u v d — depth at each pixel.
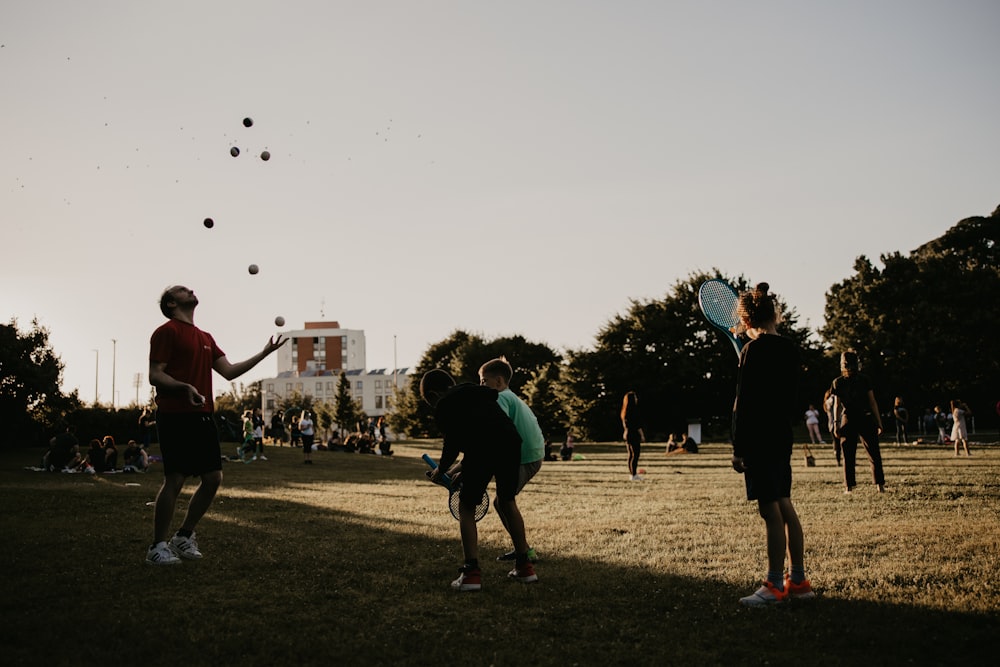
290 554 6.61
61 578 5.49
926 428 49.66
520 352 82.38
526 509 10.62
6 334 45.03
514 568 6.07
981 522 7.77
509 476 5.70
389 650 4.07
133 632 4.27
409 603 5.03
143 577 5.57
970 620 4.44
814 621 4.52
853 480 11.27
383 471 22.17
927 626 4.35
